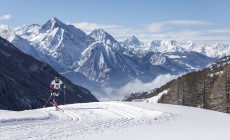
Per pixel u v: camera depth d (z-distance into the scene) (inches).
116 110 1221.1
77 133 694.5
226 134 651.5
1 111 1103.0
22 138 631.8
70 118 1001.5
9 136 654.5
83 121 923.4
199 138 608.4
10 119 876.6
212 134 652.1
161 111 1142.3
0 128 757.9
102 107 1330.0
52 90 1274.6
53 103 1267.2
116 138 623.2
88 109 1270.9
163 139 603.5
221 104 3206.2
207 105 3767.2
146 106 1322.6
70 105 1464.1
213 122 876.0
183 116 1016.2
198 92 3887.8
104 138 624.7
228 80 3196.4
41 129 753.0
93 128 769.6
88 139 615.2
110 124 844.6
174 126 788.6
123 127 784.3
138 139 609.6
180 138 610.5
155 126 793.6
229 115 1120.8
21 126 797.2
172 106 1346.0
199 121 892.0
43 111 1200.8
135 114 1101.1
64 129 754.2
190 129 730.8
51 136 654.5
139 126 798.5
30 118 940.6
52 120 949.2
